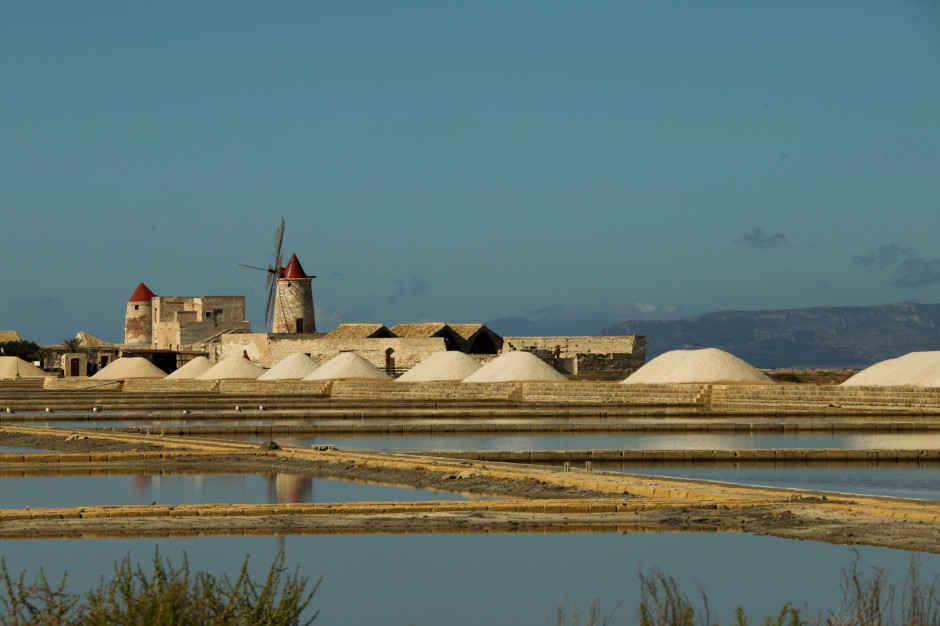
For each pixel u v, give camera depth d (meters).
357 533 25.17
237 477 37.84
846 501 27.53
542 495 30.64
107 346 175.62
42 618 13.85
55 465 42.66
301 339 137.00
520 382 86.00
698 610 18.02
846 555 21.72
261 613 13.94
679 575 20.45
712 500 28.31
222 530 25.61
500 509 27.83
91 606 13.86
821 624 16.11
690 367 79.62
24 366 151.00
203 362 126.75
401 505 28.11
